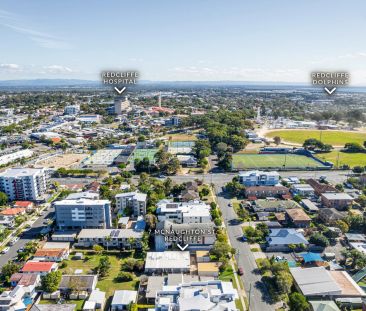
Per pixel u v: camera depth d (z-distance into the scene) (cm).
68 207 14962
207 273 11788
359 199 18000
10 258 13025
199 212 15412
